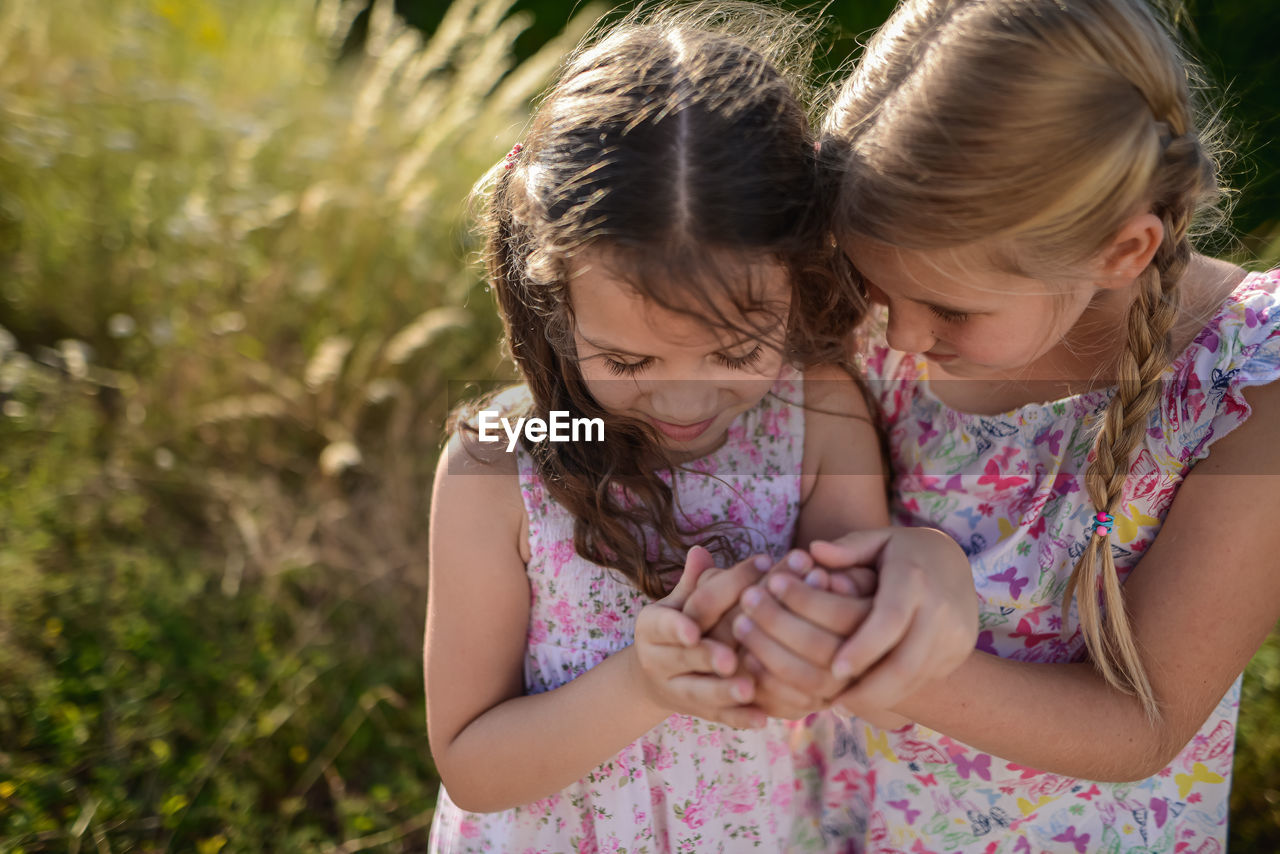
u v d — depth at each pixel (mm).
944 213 812
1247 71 1349
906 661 809
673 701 835
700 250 809
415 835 1381
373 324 2090
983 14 823
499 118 2447
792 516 980
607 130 827
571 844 979
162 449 1813
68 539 1688
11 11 2359
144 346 1992
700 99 831
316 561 1717
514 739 906
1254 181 1200
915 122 819
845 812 1051
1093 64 810
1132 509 914
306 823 1393
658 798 972
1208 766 984
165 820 1323
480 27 2490
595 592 947
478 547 938
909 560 838
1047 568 941
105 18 2711
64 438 1807
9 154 2182
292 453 1924
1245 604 880
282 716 1447
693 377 854
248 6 3072
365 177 2260
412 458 1908
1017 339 855
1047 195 805
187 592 1620
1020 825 979
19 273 2113
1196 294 917
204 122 2346
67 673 1467
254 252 2133
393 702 1487
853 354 979
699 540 957
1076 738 887
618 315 826
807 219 851
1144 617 896
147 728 1407
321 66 2988
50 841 1292
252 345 1994
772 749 991
